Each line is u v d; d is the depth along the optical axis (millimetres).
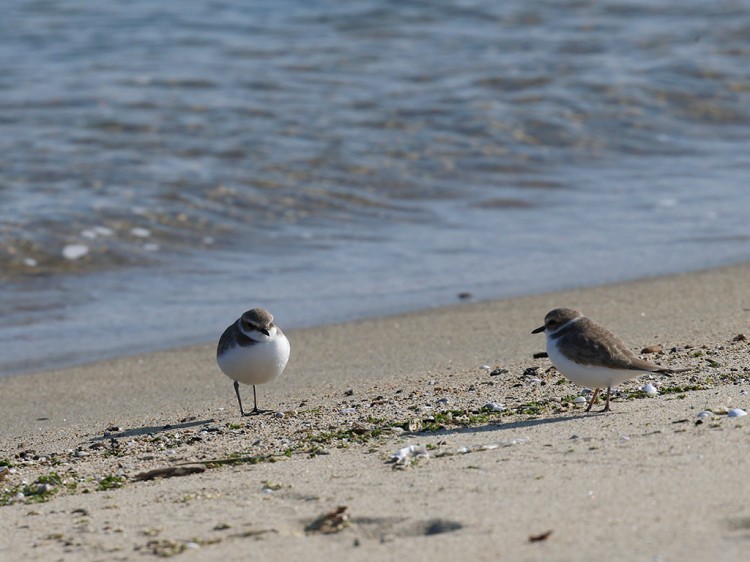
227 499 6598
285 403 10070
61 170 19062
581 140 22172
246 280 15414
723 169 21062
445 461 7008
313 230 17547
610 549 5070
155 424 9680
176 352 12609
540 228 17734
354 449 7797
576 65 26266
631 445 6895
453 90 24125
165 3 31078
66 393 11125
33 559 5734
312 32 28438
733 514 5410
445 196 19312
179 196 18281
